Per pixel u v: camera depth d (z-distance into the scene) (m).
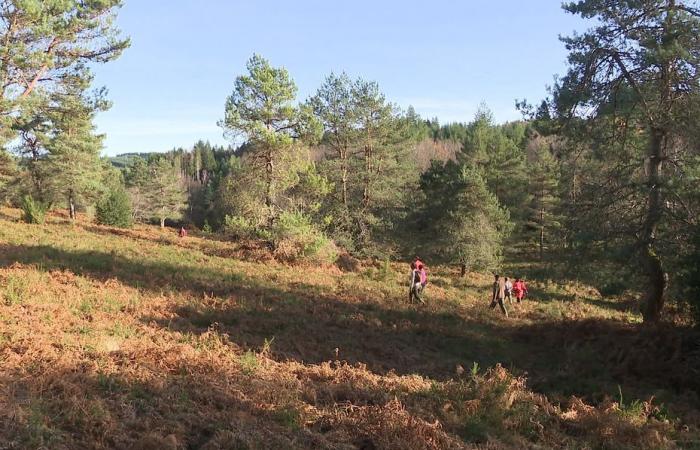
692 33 12.84
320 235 26.48
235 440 5.29
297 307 14.58
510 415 6.90
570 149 15.53
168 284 14.95
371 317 14.65
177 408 6.00
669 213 13.13
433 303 18.73
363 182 35.53
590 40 14.34
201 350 8.94
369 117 35.53
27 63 19.45
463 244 30.64
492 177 47.78
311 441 5.53
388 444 5.56
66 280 13.49
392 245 34.69
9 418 5.11
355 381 8.12
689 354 10.47
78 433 5.11
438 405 7.15
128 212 39.44
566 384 9.33
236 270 20.45
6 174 42.59
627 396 8.63
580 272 15.01
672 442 6.59
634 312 21.62
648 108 13.77
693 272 11.22
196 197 97.50
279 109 25.67
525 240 49.56
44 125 36.41
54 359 7.20
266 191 26.58
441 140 100.69
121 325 9.96
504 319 17.50
